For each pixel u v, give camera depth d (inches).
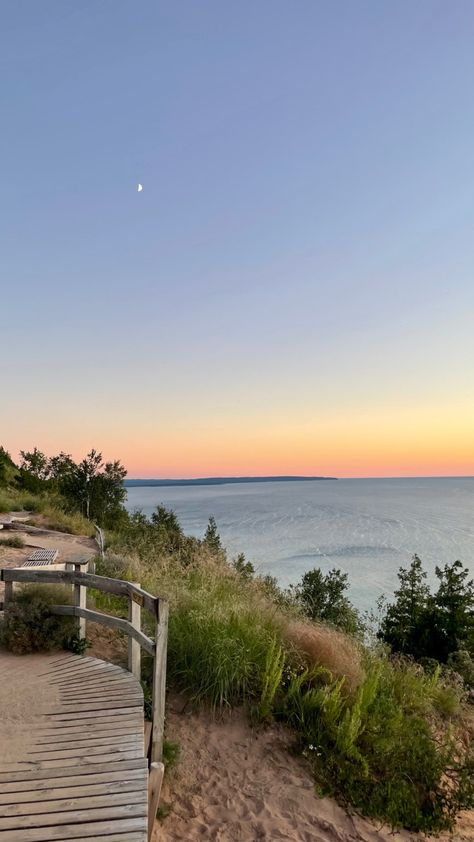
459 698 321.4
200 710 244.4
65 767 151.9
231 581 384.2
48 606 254.7
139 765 153.7
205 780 205.0
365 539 4670.3
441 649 565.9
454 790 216.1
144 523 987.9
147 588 346.0
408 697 283.0
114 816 131.7
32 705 190.9
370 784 209.2
